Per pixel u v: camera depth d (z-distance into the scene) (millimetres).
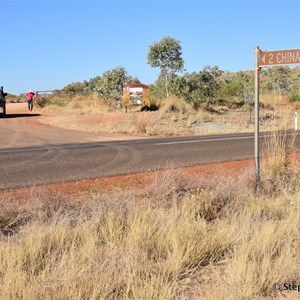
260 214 6398
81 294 3617
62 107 34781
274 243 4836
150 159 12008
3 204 6051
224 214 6441
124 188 8227
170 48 34125
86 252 4504
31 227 5195
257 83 7785
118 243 4938
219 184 7508
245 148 14625
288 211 6410
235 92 37500
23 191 7871
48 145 15820
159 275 3990
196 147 14953
